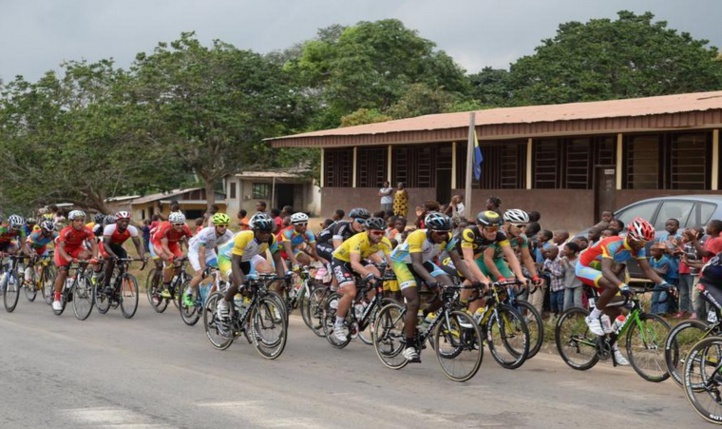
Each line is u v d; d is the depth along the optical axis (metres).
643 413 7.21
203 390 8.05
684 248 11.64
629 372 9.17
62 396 7.74
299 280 13.17
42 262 15.95
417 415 7.06
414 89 45.31
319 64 56.12
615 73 43.47
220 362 9.68
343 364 9.62
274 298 9.82
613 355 8.98
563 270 11.63
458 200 18.33
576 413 7.18
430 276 8.70
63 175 34.25
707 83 42.69
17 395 7.79
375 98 51.31
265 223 9.88
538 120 22.34
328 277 11.98
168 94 37.22
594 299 9.09
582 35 45.19
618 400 7.72
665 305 11.79
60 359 9.77
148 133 36.16
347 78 50.91
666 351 7.98
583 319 9.34
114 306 14.01
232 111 37.00
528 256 9.76
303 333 12.19
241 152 38.19
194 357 10.02
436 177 28.06
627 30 44.44
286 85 39.09
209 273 12.59
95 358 9.86
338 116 48.50
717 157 20.86
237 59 38.16
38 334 11.84
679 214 13.01
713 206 12.55
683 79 42.62
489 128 23.66
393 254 9.16
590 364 9.18
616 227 11.69
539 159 25.16
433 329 9.14
